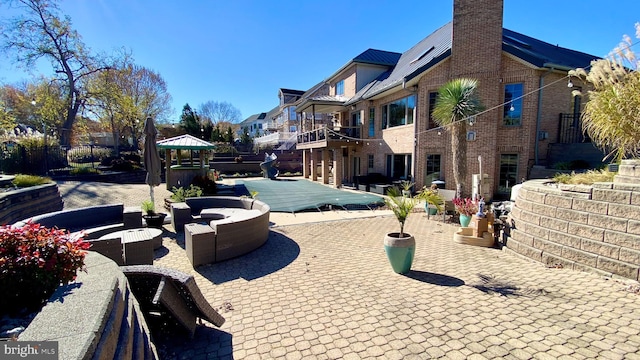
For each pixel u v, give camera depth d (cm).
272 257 617
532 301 406
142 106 3419
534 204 575
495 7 1223
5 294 199
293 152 3200
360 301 419
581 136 1284
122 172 1762
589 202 480
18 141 1590
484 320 362
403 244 509
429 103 1385
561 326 344
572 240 503
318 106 2038
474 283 473
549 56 1445
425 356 297
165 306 307
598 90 656
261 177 2602
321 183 2011
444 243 716
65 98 2525
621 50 582
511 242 629
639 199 421
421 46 1856
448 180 1348
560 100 1265
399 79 1485
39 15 2244
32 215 762
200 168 1477
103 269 247
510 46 1215
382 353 304
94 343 151
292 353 307
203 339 333
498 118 1256
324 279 501
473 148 1289
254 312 392
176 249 664
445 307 397
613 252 449
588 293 420
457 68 1298
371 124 1836
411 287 464
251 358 301
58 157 1734
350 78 2095
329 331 346
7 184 859
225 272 536
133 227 740
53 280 210
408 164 1538
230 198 942
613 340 315
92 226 724
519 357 292
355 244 712
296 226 899
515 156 1255
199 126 3509
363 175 1775
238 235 615
